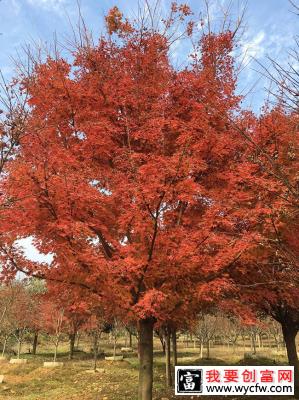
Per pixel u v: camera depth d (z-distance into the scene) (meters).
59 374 21.50
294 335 14.40
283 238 6.98
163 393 14.82
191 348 45.19
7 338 33.22
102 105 8.55
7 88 6.07
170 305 7.54
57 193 6.84
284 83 4.58
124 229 7.21
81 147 7.98
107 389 16.64
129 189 6.89
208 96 8.34
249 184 7.25
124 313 8.30
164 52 9.58
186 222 7.78
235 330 40.75
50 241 7.21
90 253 6.82
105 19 9.45
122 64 9.20
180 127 8.06
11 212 6.77
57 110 8.38
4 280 7.57
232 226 7.11
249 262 7.43
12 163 7.02
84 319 28.08
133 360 28.48
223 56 9.46
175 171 6.51
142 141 8.36
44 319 30.64
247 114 8.48
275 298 9.01
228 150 7.97
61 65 8.64
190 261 6.93
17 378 21.28
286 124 6.88
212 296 7.57
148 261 7.07
